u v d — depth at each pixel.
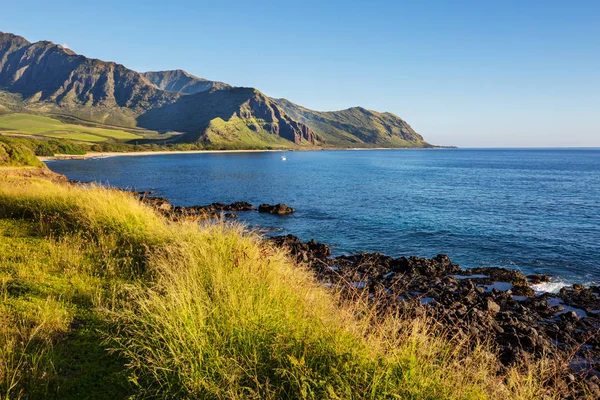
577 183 68.19
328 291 6.96
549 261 18.83
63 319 5.10
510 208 37.41
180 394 3.69
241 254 7.20
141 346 4.29
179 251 7.72
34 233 10.03
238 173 90.81
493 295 13.02
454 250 20.94
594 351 8.84
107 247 8.72
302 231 25.91
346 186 60.94
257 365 3.92
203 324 4.36
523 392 4.35
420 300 11.64
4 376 3.68
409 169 113.19
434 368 4.18
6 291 5.58
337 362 3.92
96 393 3.74
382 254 18.81
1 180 19.91
